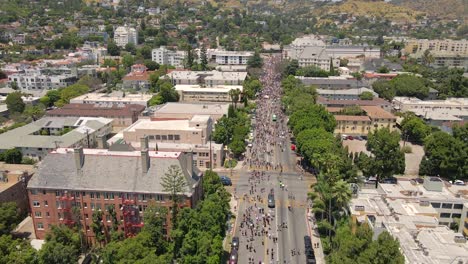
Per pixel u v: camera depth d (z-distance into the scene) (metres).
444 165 188.38
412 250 103.69
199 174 151.62
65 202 137.12
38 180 138.38
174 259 125.31
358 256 99.44
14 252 109.06
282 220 156.12
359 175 167.75
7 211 131.38
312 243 140.38
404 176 199.00
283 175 199.62
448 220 143.50
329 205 133.88
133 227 135.38
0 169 174.50
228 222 153.50
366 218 123.81
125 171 137.75
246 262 129.50
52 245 112.81
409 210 130.12
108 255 112.12
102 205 137.00
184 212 125.38
